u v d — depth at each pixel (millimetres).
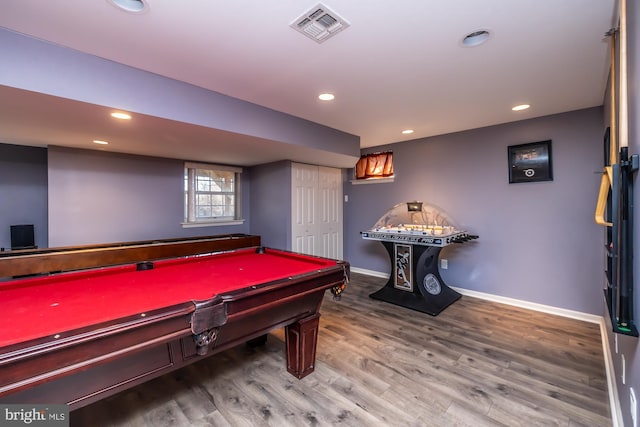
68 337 1037
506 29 1680
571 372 2193
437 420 1726
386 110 3076
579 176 3174
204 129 2580
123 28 1639
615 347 1979
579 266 3203
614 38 1724
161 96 2230
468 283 4008
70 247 3182
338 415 1772
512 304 3643
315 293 2096
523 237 3549
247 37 1742
